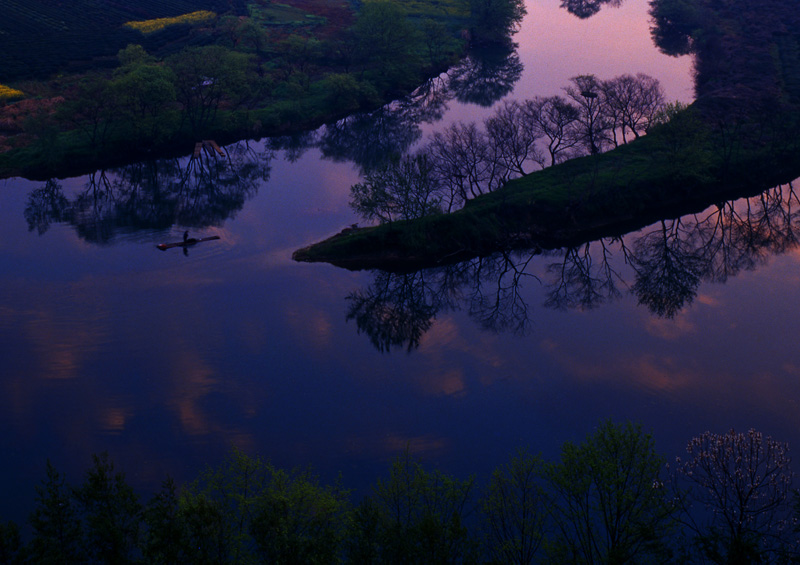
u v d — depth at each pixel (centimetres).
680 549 3900
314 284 8338
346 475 5372
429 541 3584
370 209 9131
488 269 9156
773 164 11175
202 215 10162
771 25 19450
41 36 17525
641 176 10506
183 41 18350
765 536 4125
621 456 3878
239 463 4234
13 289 7819
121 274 8269
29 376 6338
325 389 6384
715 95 13862
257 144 13350
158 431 5747
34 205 10362
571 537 4141
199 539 3519
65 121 12244
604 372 6744
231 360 6738
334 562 3625
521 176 10950
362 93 14950
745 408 6197
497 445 5741
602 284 8675
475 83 16475
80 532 3588
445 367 6806
